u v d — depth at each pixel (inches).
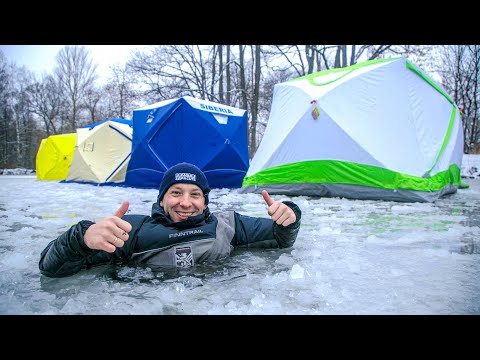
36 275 63.2
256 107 714.8
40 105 1024.2
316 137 192.1
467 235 95.7
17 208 156.0
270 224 81.7
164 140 250.4
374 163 178.1
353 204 162.6
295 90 212.8
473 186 297.3
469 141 719.1
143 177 264.2
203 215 75.2
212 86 729.6
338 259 72.8
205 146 250.1
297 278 60.2
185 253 68.6
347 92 190.9
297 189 197.3
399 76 191.2
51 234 100.3
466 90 711.7
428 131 199.8
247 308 48.4
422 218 124.4
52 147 410.3
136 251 68.7
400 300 51.5
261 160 217.2
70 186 291.4
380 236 95.5
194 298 52.0
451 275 62.6
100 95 1033.5
